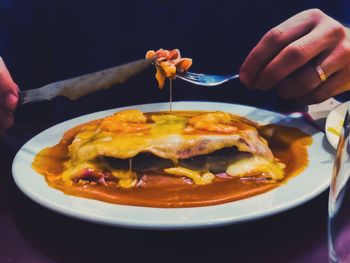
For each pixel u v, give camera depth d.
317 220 0.29
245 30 0.73
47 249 0.27
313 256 0.26
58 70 0.72
